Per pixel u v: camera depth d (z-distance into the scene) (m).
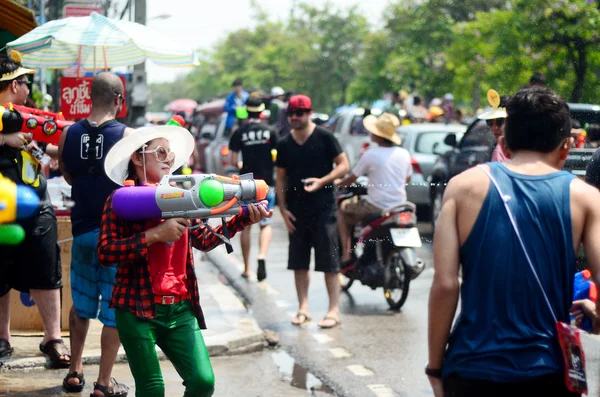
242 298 14.20
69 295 10.45
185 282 6.43
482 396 4.59
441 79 43.97
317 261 12.21
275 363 10.26
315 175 12.15
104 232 6.20
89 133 8.04
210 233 6.40
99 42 10.85
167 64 13.31
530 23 26.11
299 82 76.69
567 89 24.89
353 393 9.02
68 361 9.37
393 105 30.69
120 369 9.54
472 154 19.31
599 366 9.27
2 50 12.05
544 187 4.74
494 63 28.69
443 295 4.70
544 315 4.64
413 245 12.91
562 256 4.68
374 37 57.00
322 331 11.93
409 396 8.95
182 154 6.68
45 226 9.00
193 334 6.37
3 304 9.48
